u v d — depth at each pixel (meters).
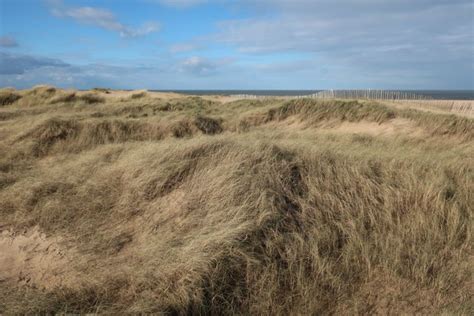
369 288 3.21
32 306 2.73
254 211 3.74
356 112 12.75
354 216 4.08
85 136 8.90
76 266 3.35
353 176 4.78
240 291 3.01
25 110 15.00
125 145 6.89
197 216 3.86
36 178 5.27
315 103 13.82
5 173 5.76
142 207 4.23
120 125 9.68
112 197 4.50
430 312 2.94
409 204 4.36
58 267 3.38
